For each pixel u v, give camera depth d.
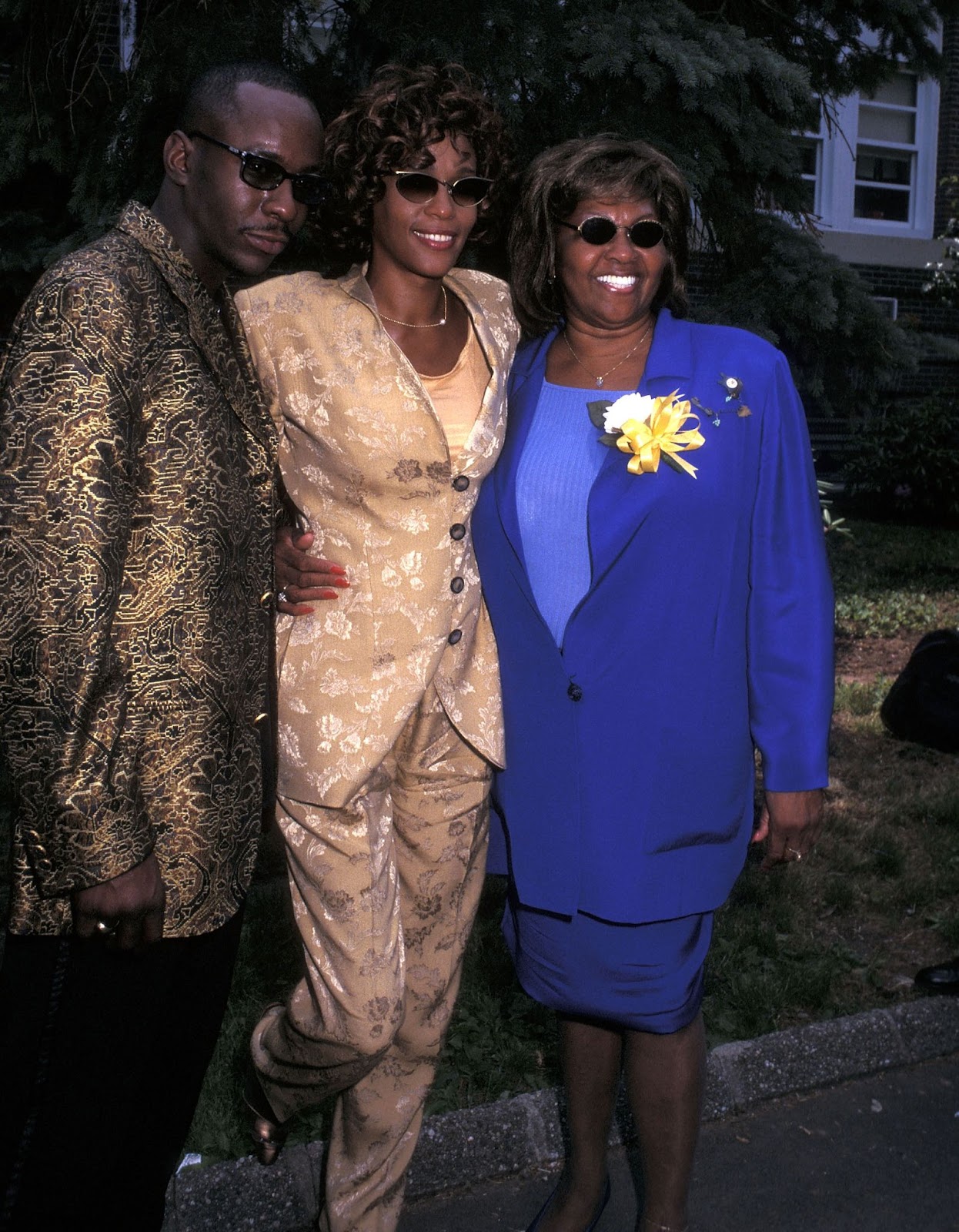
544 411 2.26
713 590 2.16
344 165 2.11
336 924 2.15
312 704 2.15
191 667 1.72
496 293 2.32
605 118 4.45
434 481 2.12
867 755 5.62
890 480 12.77
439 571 2.14
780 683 2.18
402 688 2.12
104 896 1.62
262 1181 2.59
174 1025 1.86
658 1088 2.27
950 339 14.66
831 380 5.41
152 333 1.68
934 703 4.79
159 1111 1.88
